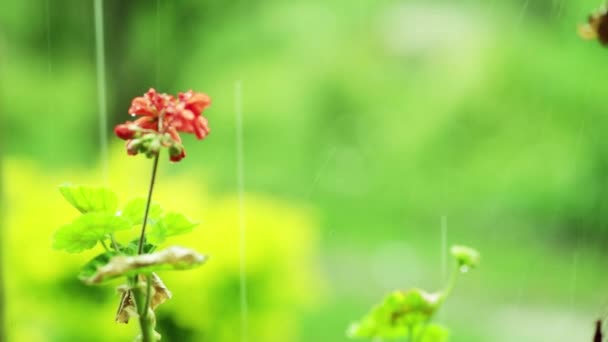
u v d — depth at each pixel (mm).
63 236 1925
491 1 11117
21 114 11273
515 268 9633
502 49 10812
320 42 12586
